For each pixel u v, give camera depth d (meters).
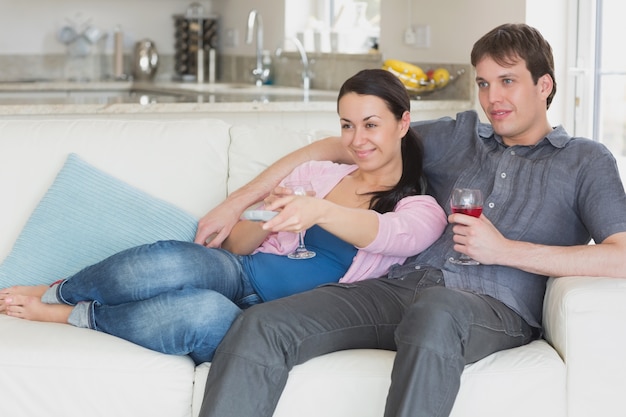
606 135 3.67
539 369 2.14
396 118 2.52
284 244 2.57
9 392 2.17
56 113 3.83
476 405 2.13
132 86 6.22
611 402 2.17
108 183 2.75
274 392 2.09
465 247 2.30
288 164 2.75
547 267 2.25
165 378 2.16
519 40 2.45
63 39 6.54
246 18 6.12
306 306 2.21
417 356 1.99
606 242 2.27
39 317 2.41
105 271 2.34
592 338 2.15
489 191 2.51
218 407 2.04
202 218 2.70
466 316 2.08
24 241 2.66
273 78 5.79
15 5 6.46
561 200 2.40
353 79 2.51
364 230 2.34
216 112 4.04
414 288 2.40
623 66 3.55
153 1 6.75
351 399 2.13
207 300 2.21
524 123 2.48
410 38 4.50
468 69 4.11
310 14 5.59
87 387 2.17
